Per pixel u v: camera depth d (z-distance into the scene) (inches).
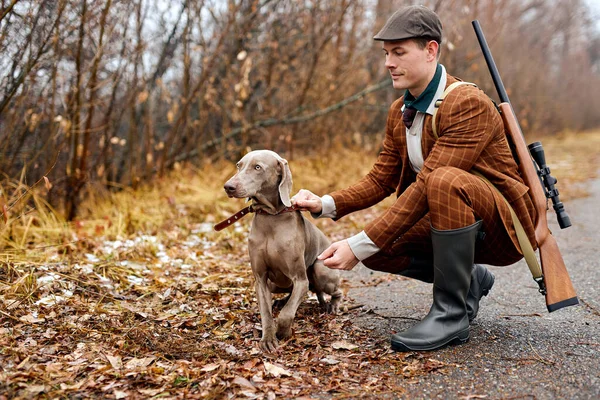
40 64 185.9
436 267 100.6
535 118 735.7
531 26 857.5
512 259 107.5
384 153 117.6
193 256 168.1
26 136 215.6
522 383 87.2
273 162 109.5
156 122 298.0
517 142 104.8
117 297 128.1
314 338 108.7
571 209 261.0
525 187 102.3
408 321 119.0
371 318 121.8
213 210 225.8
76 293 126.7
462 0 391.9
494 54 569.6
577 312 121.0
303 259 112.4
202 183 256.5
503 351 99.6
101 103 217.3
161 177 265.0
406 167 111.1
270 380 90.2
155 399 82.7
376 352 100.7
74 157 211.3
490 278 115.7
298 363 97.0
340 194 114.9
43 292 123.0
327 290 124.0
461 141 98.1
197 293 133.7
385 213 101.0
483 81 506.3
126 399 82.6
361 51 337.4
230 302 127.9
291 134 321.4
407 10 99.9
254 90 316.5
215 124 324.5
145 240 173.2
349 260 100.1
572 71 1024.2
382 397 84.9
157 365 93.4
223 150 293.1
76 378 88.1
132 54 227.3
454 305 102.0
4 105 180.7
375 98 387.5
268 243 110.3
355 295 140.9
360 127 389.1
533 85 740.0
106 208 220.8
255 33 306.5
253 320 118.5
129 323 110.8
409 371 92.7
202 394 84.2
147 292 132.5
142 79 244.5
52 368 89.0
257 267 112.0
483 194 97.7
